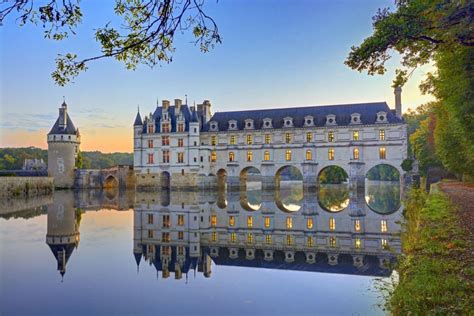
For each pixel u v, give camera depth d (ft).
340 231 89.97
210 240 80.64
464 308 23.39
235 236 85.30
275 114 253.85
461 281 27.99
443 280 28.14
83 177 283.59
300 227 97.04
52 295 44.06
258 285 48.85
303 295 44.50
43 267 56.34
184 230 92.99
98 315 38.19
